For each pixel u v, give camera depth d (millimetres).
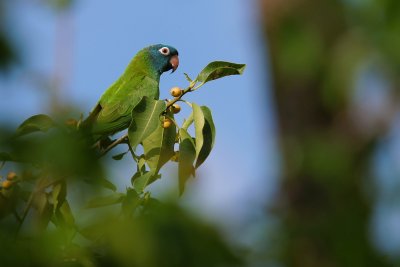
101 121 8562
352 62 7801
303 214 7820
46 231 7730
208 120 8047
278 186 7879
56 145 7645
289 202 7840
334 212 7801
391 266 7762
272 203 7809
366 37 7797
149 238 7672
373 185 7836
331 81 7828
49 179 7883
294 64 7852
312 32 7844
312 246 7762
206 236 7676
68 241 7742
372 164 7863
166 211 7684
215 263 7672
